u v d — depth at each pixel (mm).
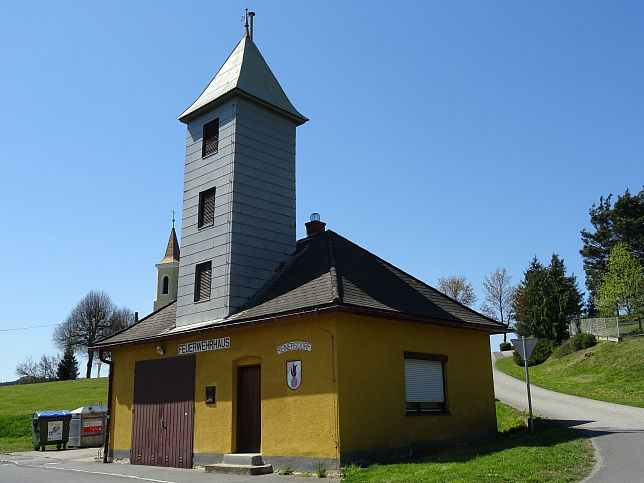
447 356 16188
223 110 18719
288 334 13953
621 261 47469
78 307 75562
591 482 9656
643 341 37844
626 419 19703
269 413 13945
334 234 18875
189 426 16094
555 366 42312
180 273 18703
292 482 11617
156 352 17922
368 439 12961
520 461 11531
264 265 17688
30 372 83312
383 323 14273
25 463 18609
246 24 21141
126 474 14352
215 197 18062
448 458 12711
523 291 72062
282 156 19422
